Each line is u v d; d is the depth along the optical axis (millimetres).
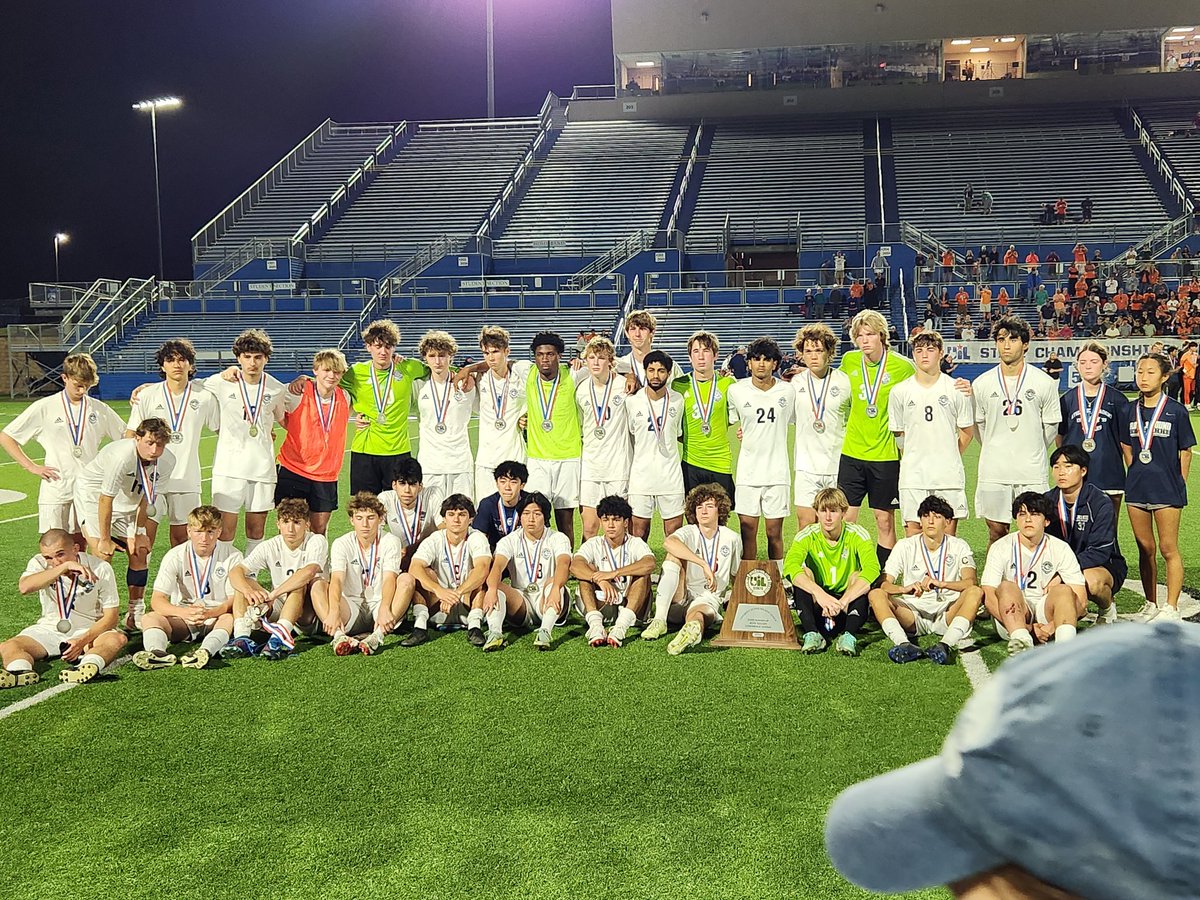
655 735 4723
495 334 8055
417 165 42438
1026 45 40031
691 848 3576
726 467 7992
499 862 3496
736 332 30297
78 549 6477
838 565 6348
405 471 7227
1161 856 479
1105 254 32625
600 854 3543
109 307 32938
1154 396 6629
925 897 3166
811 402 7727
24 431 7465
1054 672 519
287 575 6508
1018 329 6934
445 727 4863
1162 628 523
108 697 5387
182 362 7398
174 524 7523
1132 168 36094
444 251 35000
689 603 6797
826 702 5188
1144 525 6785
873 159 38469
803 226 35406
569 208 38375
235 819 3871
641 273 33656
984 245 33250
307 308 33312
